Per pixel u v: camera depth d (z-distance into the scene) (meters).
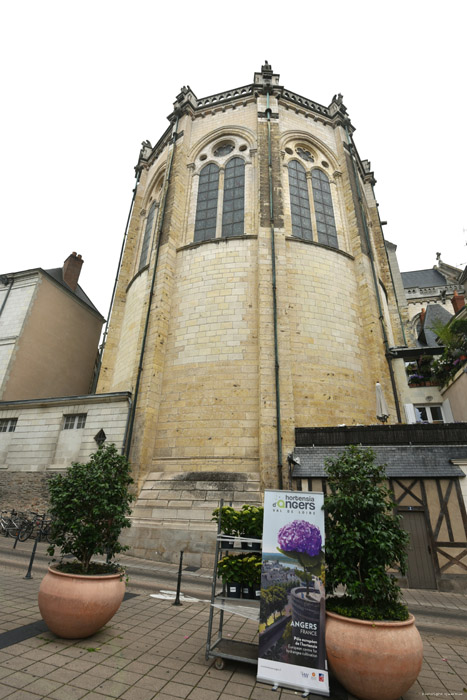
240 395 15.64
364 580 4.66
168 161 22.23
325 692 4.21
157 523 12.97
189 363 16.70
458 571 10.55
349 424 16.08
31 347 24.06
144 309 18.33
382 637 4.18
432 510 11.18
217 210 20.64
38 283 25.36
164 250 19.14
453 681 4.82
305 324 17.30
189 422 15.64
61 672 4.41
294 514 5.13
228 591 5.49
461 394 15.43
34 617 6.19
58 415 17.91
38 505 16.41
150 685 4.29
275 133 20.98
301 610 4.66
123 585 5.92
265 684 4.50
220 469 14.48
